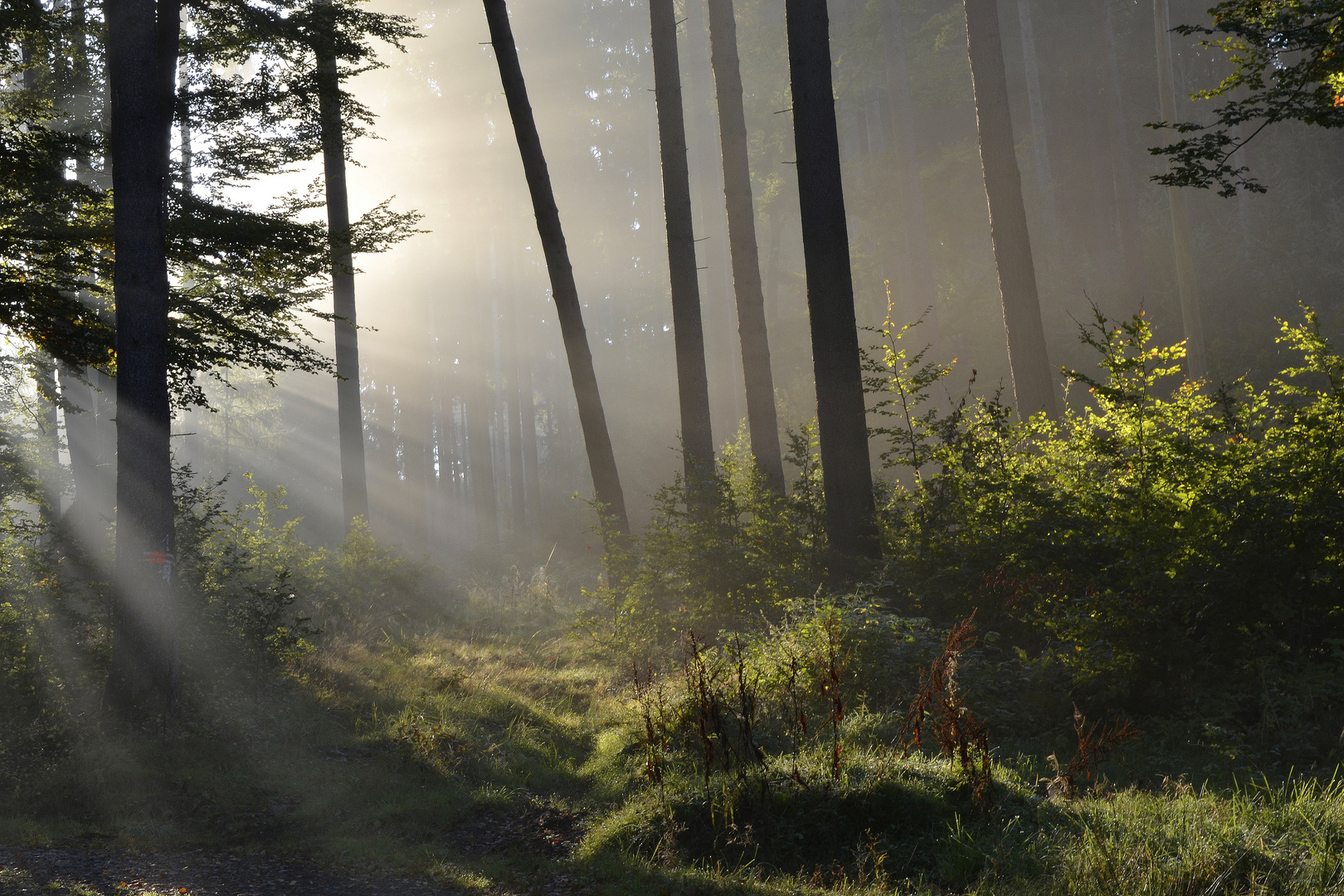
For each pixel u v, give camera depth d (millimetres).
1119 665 6934
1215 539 6980
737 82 17109
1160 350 9117
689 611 11680
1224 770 5836
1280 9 7969
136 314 8828
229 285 12016
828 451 11141
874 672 7711
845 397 11117
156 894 5297
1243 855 4203
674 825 5863
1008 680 7555
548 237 15742
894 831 5324
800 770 5941
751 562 11523
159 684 8562
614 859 5578
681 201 16203
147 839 6406
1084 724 6695
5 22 12258
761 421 16219
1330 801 4727
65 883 5336
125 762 7586
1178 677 6926
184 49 12719
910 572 9562
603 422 15766
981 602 8789
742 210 16672
